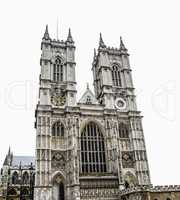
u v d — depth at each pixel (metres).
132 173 68.81
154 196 53.44
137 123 76.62
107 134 71.75
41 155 62.75
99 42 89.12
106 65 84.12
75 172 61.28
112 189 62.28
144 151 72.12
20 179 112.12
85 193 59.84
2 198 103.19
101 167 67.94
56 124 69.88
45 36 81.88
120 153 69.31
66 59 81.12
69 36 85.50
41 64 76.94
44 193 58.56
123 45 91.31
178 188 55.47
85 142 69.88
